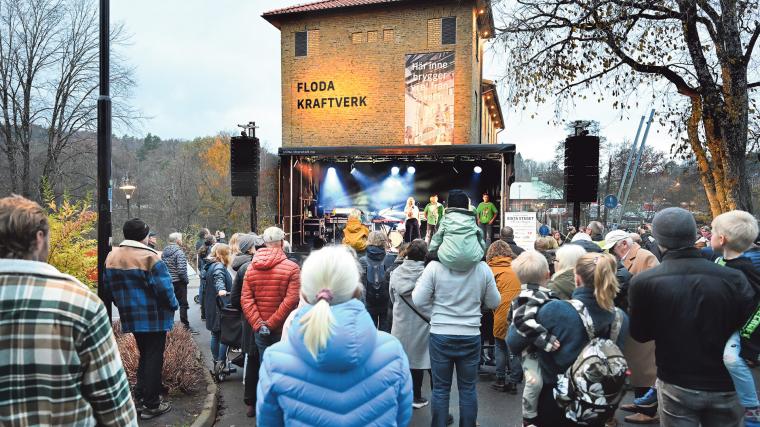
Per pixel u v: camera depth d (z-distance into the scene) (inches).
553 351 101.6
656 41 389.1
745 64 339.3
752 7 336.8
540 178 2048.5
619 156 1375.5
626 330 110.2
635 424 171.0
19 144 948.0
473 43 758.5
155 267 160.2
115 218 1592.0
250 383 177.0
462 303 142.7
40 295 63.6
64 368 63.6
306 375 65.1
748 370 93.5
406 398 70.6
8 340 62.2
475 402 143.6
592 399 96.6
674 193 1317.7
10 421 61.7
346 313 65.5
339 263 67.9
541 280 134.8
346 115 780.6
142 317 159.9
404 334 177.5
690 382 95.1
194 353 225.3
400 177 756.0
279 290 159.8
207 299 229.6
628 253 196.1
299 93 796.0
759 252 132.5
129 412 71.2
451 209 144.9
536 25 408.5
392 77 765.9
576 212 399.2
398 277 177.0
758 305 92.9
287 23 799.7
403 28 761.0
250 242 195.5
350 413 64.6
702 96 363.6
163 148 2219.5
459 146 590.6
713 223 119.0
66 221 272.8
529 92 419.8
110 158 184.9
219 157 1752.0
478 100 852.0
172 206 1686.8
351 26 777.6
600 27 368.5
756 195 650.8
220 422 174.7
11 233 64.4
